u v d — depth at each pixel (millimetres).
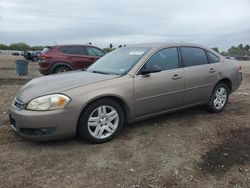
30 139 4438
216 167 4070
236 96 8695
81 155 4312
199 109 6773
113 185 3580
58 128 4336
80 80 4797
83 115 4508
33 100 4371
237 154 4477
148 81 5141
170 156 4352
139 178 3744
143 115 5227
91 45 13672
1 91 9234
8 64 26578
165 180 3719
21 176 3727
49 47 13086
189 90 5789
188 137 5086
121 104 4949
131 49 5867
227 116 6324
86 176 3762
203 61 6195
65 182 3621
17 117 4418
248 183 3713
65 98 4352
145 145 4711
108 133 4793
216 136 5176
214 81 6262
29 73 17156
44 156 4262
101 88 4637
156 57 5434
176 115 6281
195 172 3926
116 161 4160
